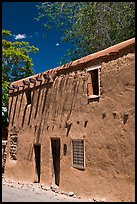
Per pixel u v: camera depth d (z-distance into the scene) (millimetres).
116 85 10188
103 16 18359
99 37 18984
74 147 11953
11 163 16359
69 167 12078
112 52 10406
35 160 14594
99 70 10977
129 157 9492
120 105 9969
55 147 13414
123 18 18016
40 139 14172
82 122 11586
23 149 15445
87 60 11594
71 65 12461
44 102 14156
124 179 9602
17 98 16531
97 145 10766
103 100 10688
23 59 23203
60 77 13211
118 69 10164
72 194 11594
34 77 15148
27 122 15328
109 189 10125
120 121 9922
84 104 11570
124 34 18094
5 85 20984
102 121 10648
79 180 11500
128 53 9844
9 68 23359
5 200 10328
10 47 22609
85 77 11680
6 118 21938
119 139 9898
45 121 13938
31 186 13961
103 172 10422
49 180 13328
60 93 13094
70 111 12312
